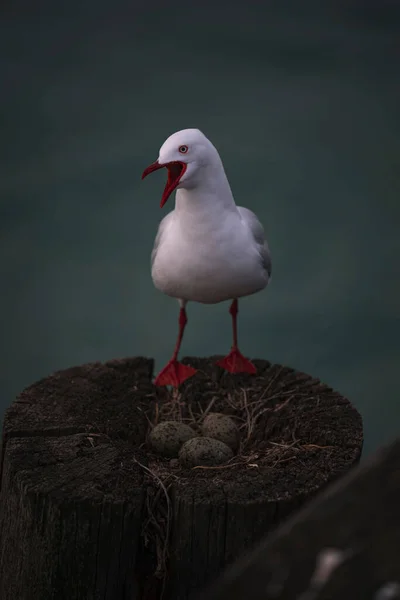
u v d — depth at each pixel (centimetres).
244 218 437
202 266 417
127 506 306
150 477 337
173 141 394
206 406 440
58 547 308
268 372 462
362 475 171
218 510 310
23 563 316
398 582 147
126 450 352
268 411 411
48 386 417
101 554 309
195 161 394
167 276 429
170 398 450
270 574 152
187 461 362
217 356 488
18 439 358
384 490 165
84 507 304
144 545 323
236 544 313
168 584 322
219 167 404
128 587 317
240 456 367
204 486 322
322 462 346
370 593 146
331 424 386
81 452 346
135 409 404
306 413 400
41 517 308
